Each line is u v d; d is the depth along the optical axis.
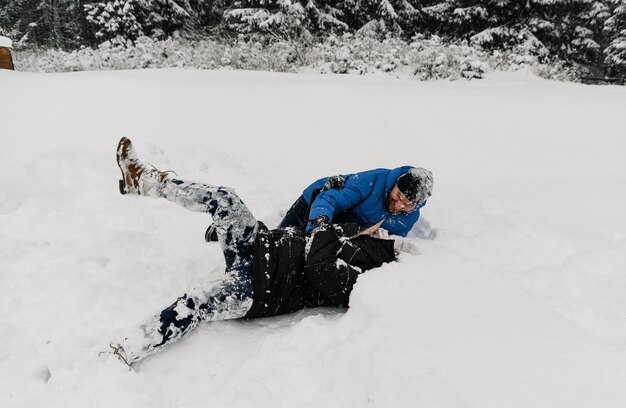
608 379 1.50
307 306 2.50
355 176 2.90
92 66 11.74
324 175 4.44
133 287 2.57
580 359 1.60
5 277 2.57
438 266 2.37
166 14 16.22
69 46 21.39
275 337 2.07
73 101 5.99
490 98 6.96
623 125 5.76
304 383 1.82
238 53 10.77
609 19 16.44
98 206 3.62
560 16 15.22
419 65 9.73
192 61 11.09
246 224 2.34
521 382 1.51
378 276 2.28
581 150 5.03
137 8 15.41
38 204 3.47
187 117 5.74
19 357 1.98
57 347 2.05
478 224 3.32
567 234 2.93
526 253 2.73
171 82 7.04
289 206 3.82
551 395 1.45
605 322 1.98
